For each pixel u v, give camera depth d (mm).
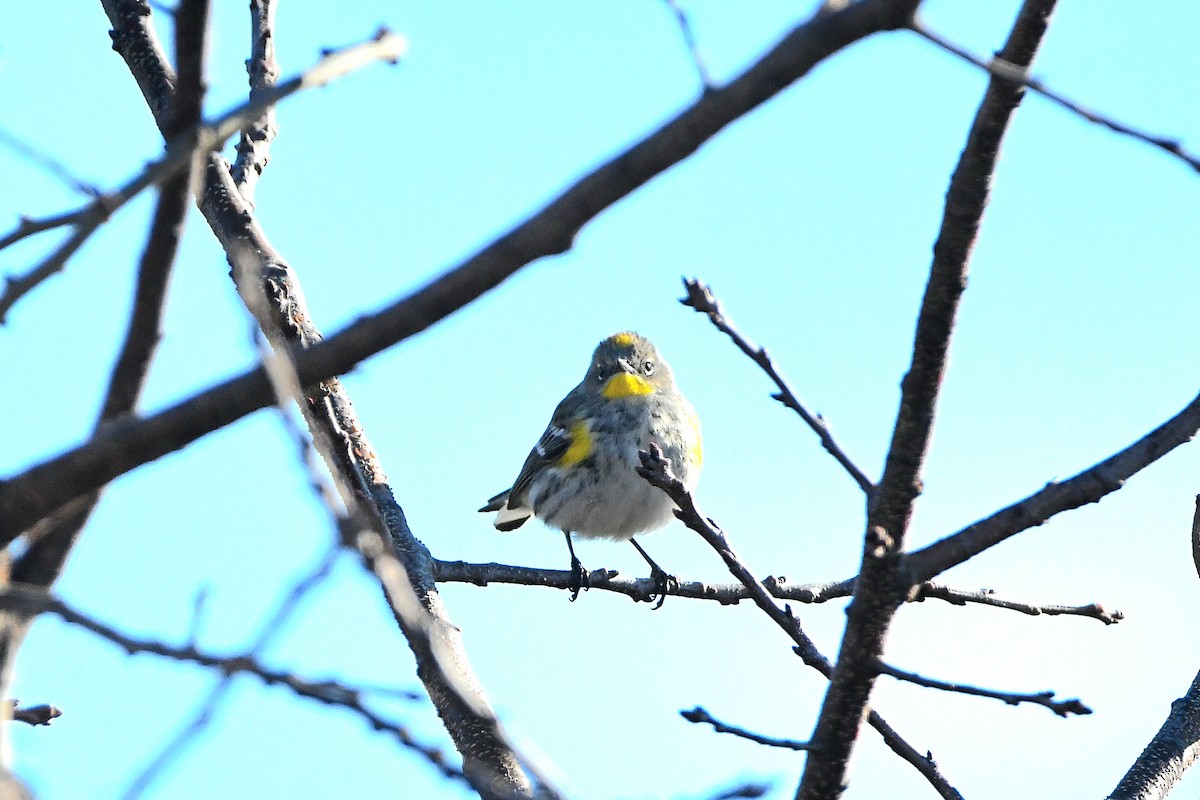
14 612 4820
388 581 4715
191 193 4934
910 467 6969
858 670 7473
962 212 6305
